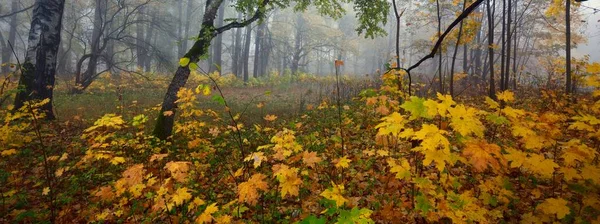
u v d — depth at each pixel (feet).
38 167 16.75
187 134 19.66
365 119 22.22
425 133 6.81
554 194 10.39
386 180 11.40
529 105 25.26
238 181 12.96
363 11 30.04
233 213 9.71
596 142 11.65
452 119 6.85
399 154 11.87
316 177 13.12
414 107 7.15
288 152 10.20
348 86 44.29
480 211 7.55
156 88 54.70
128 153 17.15
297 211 11.23
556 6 28.58
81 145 20.21
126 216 11.55
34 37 25.80
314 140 17.07
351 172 13.52
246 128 25.00
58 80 53.62
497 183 9.01
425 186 8.37
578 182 8.29
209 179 14.90
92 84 50.72
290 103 39.68
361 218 6.41
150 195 10.05
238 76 84.69
